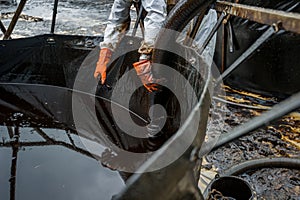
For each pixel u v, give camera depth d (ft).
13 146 7.35
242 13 4.26
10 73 9.45
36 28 13.25
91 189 6.02
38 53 9.20
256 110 7.80
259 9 3.76
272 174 5.58
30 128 8.13
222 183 4.82
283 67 8.21
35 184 6.15
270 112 2.64
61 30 13.09
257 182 5.42
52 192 5.93
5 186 6.08
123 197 2.11
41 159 6.93
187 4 4.76
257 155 6.20
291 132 6.86
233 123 7.14
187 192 2.38
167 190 2.18
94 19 14.76
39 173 6.46
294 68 8.05
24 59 9.26
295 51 7.85
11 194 5.88
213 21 6.91
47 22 14.10
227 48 9.09
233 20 8.54
